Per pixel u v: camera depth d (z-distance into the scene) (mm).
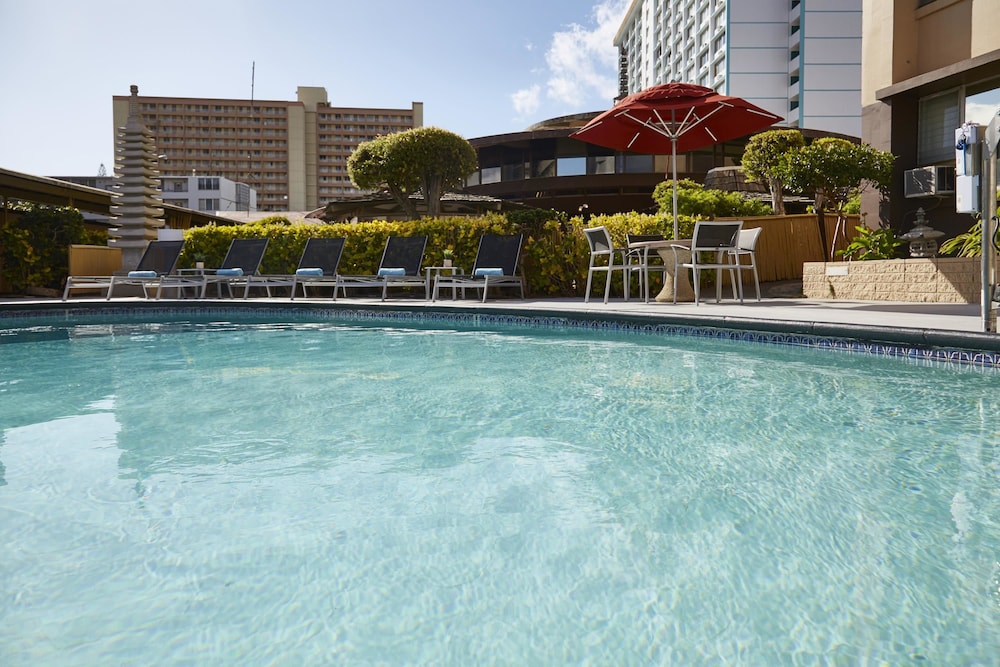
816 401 2619
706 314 5273
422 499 1528
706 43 48188
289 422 2307
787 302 7590
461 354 4152
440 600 1062
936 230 9391
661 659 900
